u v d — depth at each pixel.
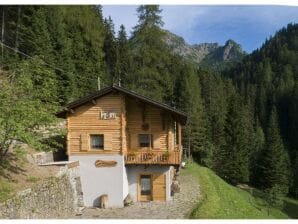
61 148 28.06
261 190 68.88
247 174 66.81
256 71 162.88
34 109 19.77
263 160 71.44
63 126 28.36
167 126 26.53
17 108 18.62
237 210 26.73
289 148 103.56
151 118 26.70
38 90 21.81
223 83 110.88
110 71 59.62
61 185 21.95
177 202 25.83
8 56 36.00
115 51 61.19
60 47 44.75
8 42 40.84
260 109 122.69
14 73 21.28
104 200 24.95
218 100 90.12
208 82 92.56
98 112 26.00
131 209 24.33
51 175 21.39
